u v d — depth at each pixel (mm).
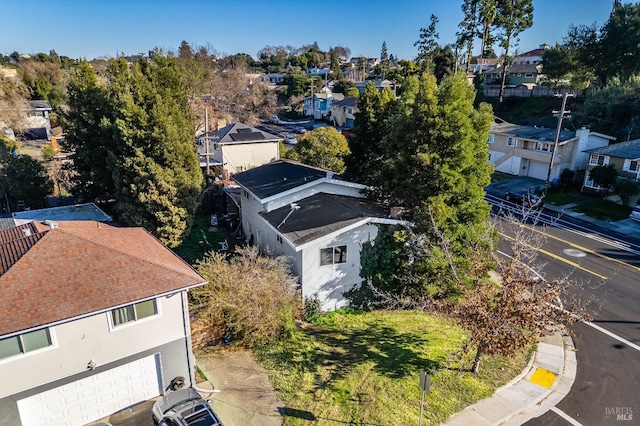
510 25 61344
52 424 11562
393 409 12008
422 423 11500
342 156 31141
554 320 12438
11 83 44281
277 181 23062
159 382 13109
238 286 15539
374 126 27844
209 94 67562
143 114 20766
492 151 46312
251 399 12828
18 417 10883
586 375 13906
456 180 18047
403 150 19406
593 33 51750
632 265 22672
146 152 21312
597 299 19000
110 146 24375
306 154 31906
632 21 47094
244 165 41719
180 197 21734
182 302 12766
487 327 11766
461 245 18141
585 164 39719
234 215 28734
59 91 59312
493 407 12180
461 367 13938
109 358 11891
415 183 19109
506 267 12492
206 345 15711
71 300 11023
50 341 10875
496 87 66500
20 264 11328
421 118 18672
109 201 28375
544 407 12328
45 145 46062
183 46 78188
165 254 14609
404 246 18156
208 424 11156
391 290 18953
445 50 70688
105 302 11273
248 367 14516
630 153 33625
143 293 11805
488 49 72938
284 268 17453
